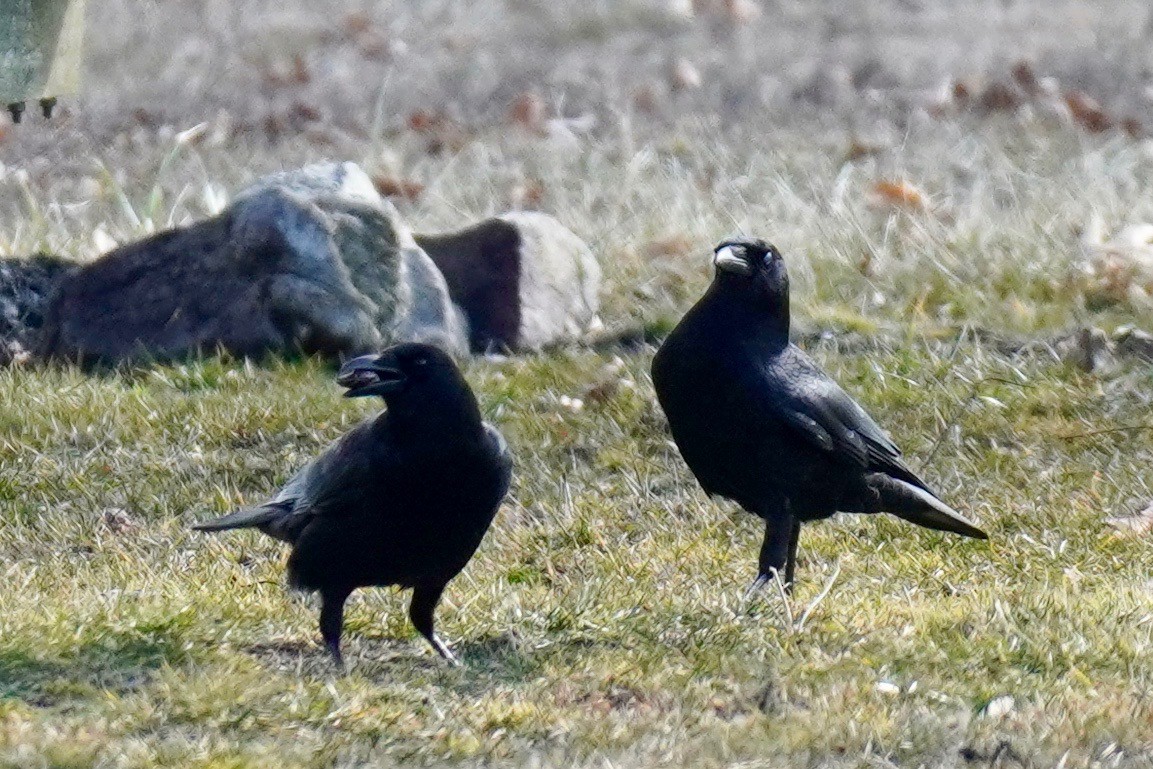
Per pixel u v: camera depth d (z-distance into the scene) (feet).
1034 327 47.57
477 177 63.05
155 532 35.50
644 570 33.42
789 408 31.27
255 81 81.61
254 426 40.04
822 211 57.06
